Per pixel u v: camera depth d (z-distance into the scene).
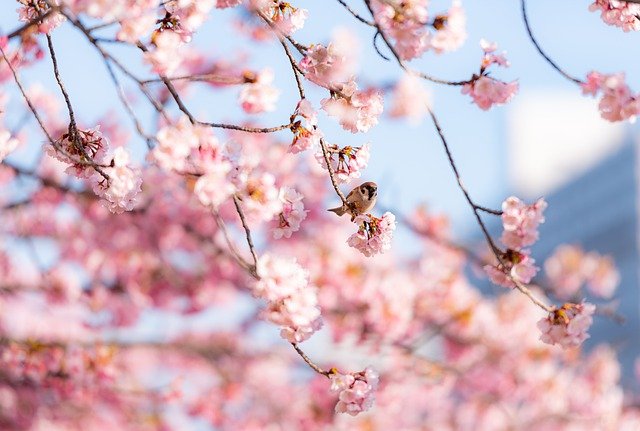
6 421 11.65
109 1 4.16
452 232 13.82
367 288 12.28
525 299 14.43
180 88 8.41
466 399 15.08
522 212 4.70
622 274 57.28
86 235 12.34
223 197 4.33
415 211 13.51
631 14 5.06
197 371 14.23
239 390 14.27
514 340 14.19
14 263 12.37
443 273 13.37
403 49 4.68
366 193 5.08
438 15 4.65
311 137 4.55
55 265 12.06
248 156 4.46
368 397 4.61
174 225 12.21
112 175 4.45
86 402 10.77
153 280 12.85
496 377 14.44
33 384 10.12
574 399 15.16
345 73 4.74
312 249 12.60
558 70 4.75
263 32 6.21
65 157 4.54
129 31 4.29
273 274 4.47
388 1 4.48
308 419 13.95
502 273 4.75
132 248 12.55
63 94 4.54
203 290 13.20
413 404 14.61
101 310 12.29
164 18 4.56
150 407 12.03
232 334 14.66
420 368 13.27
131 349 11.88
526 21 4.61
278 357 14.43
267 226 11.04
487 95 4.68
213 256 12.90
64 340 10.13
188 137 4.28
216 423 14.05
